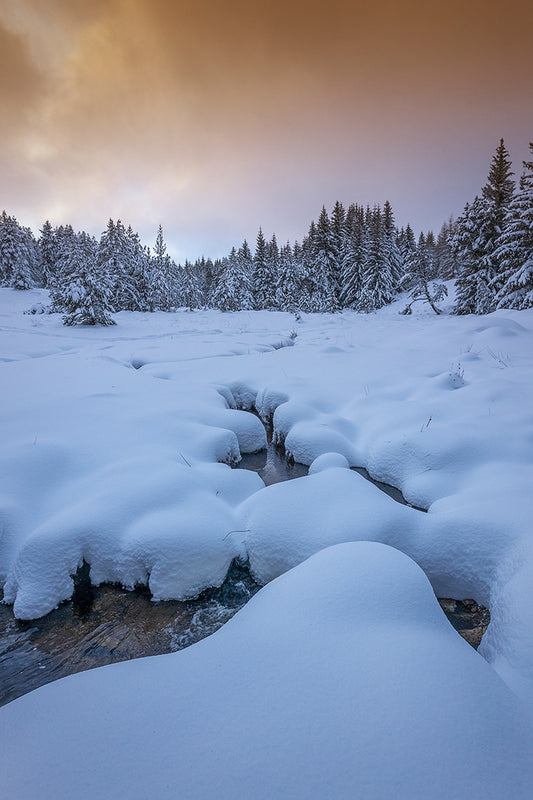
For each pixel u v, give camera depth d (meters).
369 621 1.98
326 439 5.17
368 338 13.52
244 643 1.91
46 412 5.38
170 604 2.81
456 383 6.64
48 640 2.54
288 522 3.16
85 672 1.84
